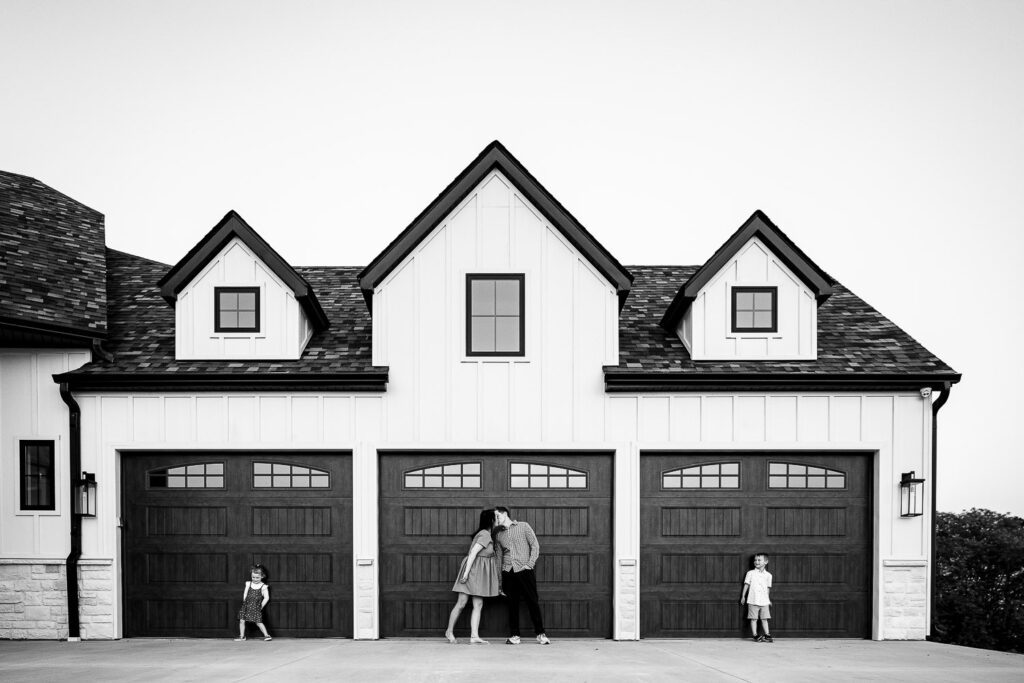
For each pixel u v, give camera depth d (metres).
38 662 8.73
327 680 7.45
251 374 11.05
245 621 11.03
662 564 11.24
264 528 11.27
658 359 11.51
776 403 11.23
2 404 11.28
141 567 11.27
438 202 11.27
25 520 11.15
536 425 11.22
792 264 11.41
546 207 11.27
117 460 11.23
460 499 11.30
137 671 8.01
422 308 11.30
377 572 11.14
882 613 11.01
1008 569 16.44
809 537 11.27
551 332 11.29
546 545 11.27
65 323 11.11
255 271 11.47
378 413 11.23
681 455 11.32
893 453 11.17
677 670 8.14
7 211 13.05
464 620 11.25
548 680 7.47
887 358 11.49
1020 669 8.60
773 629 11.21
